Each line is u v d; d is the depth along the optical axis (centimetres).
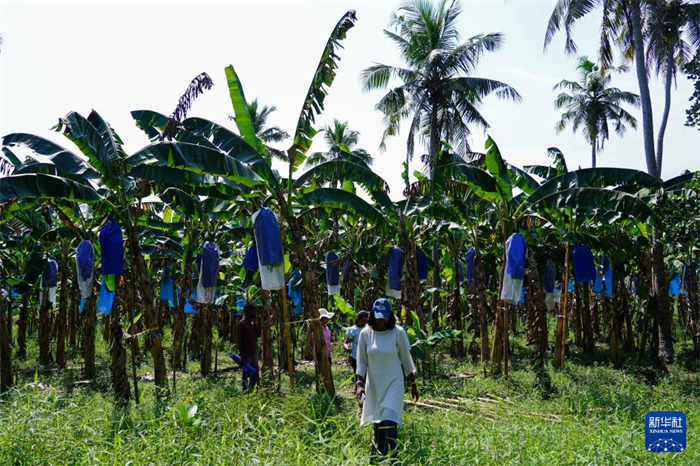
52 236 1053
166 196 869
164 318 1681
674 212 917
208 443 476
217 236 1098
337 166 865
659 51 1759
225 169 721
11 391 649
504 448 519
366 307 1362
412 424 596
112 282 788
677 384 981
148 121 917
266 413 566
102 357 1320
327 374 797
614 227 1233
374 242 1285
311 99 812
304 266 810
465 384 950
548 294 1305
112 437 520
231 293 1274
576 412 730
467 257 1222
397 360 539
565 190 946
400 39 2486
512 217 1030
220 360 1335
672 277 1608
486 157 964
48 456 437
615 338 1245
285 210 807
